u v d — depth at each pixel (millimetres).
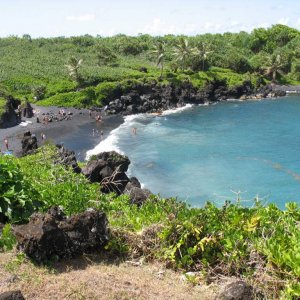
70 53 119312
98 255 11062
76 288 8977
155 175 44312
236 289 8492
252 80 107812
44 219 10688
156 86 91812
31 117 72688
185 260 10406
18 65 100500
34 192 13641
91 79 90875
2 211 12281
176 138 61656
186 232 10805
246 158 50938
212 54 117625
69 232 10930
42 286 9055
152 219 12367
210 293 9297
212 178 43281
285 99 99312
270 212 11773
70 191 14828
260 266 9539
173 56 120750
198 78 101188
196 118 78188
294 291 8391
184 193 38938
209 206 12234
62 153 29250
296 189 39844
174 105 90875
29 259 10227
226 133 65125
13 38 134000
